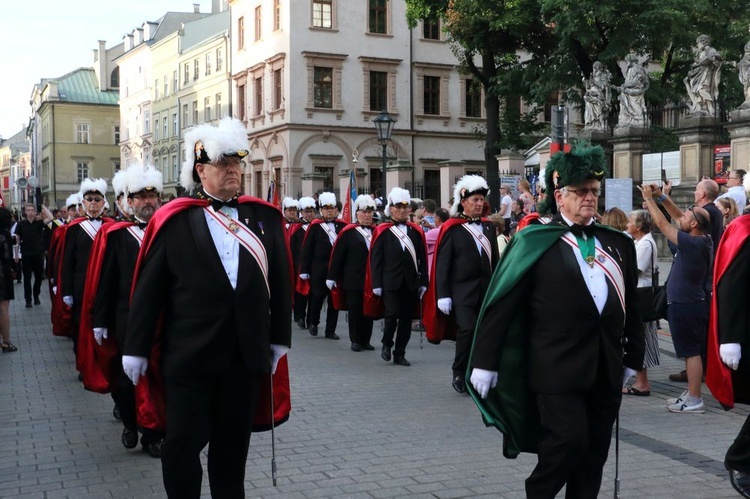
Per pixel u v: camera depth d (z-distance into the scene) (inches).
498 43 1299.2
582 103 1216.8
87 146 3230.8
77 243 349.7
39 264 762.2
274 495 218.8
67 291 348.5
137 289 175.5
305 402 334.0
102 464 252.7
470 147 1862.7
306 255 547.5
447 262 357.1
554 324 171.5
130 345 173.5
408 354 463.5
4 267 486.3
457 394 349.1
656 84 1144.2
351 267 477.7
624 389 344.5
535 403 179.0
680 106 837.8
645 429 285.1
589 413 175.9
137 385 183.0
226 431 176.2
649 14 1026.7
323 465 245.9
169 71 2517.2
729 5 1153.4
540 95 1195.3
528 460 249.0
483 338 175.5
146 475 240.7
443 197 1200.2
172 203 177.3
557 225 175.3
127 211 284.2
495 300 174.2
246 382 174.2
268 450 263.3
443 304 354.3
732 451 212.4
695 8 1061.1
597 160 173.3
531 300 175.0
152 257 175.8
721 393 218.5
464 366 351.9
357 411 317.1
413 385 369.7
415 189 1302.9
